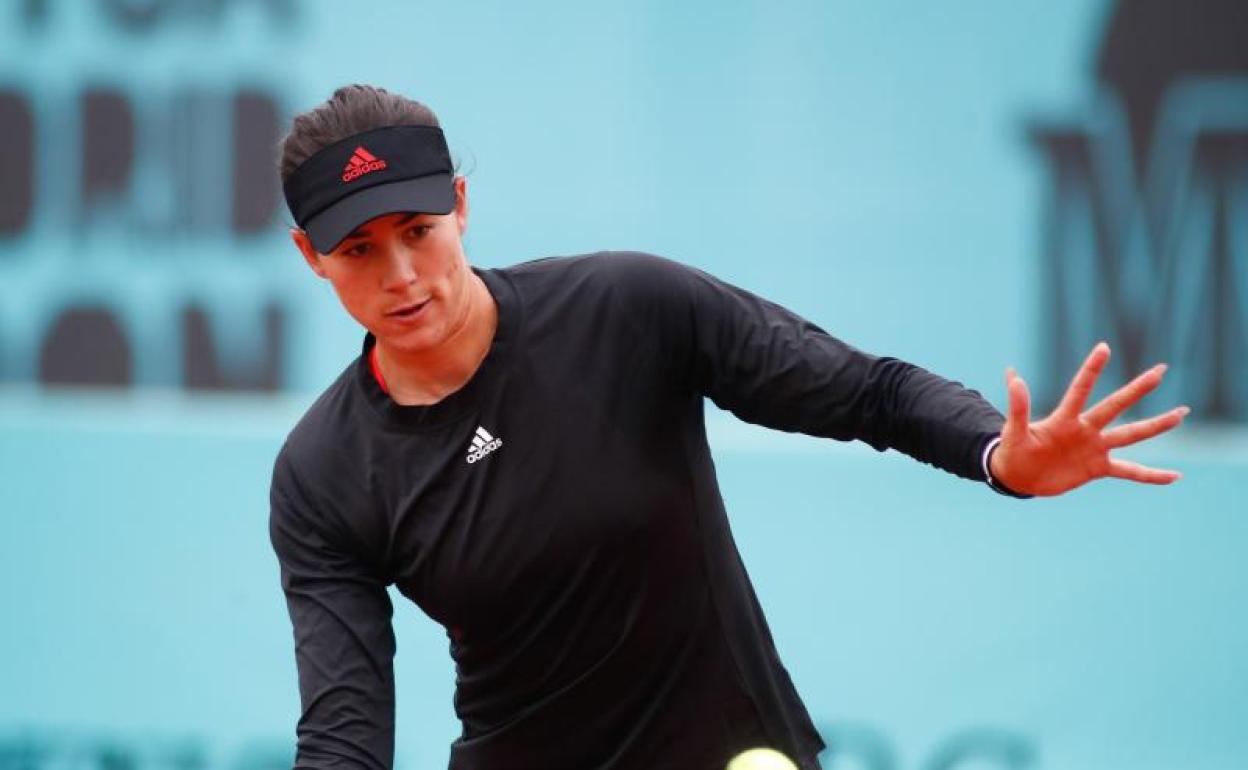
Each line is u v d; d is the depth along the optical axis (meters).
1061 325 18.28
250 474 19.19
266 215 19.08
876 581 18.59
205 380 19.20
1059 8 18.23
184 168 19.09
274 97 18.97
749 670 9.67
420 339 8.86
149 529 19.23
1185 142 18.09
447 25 18.78
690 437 9.49
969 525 18.55
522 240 18.78
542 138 18.75
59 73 19.12
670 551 9.36
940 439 8.63
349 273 8.84
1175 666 18.30
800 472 18.69
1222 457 18.17
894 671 18.53
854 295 18.53
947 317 18.42
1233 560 18.25
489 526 9.22
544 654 9.52
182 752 19.14
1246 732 18.20
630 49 18.69
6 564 19.27
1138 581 18.36
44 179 19.16
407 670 18.89
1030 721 18.39
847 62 18.48
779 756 9.17
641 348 9.28
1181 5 18.08
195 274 19.14
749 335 9.26
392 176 8.73
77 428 19.25
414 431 9.24
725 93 18.62
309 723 9.29
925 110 18.42
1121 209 18.20
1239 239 18.05
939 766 18.44
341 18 18.88
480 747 9.97
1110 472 8.12
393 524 9.37
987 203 18.36
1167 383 18.22
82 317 19.20
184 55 19.03
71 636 19.23
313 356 19.12
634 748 9.61
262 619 19.16
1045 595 18.45
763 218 18.59
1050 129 18.27
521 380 9.18
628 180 18.70
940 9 18.38
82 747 19.16
